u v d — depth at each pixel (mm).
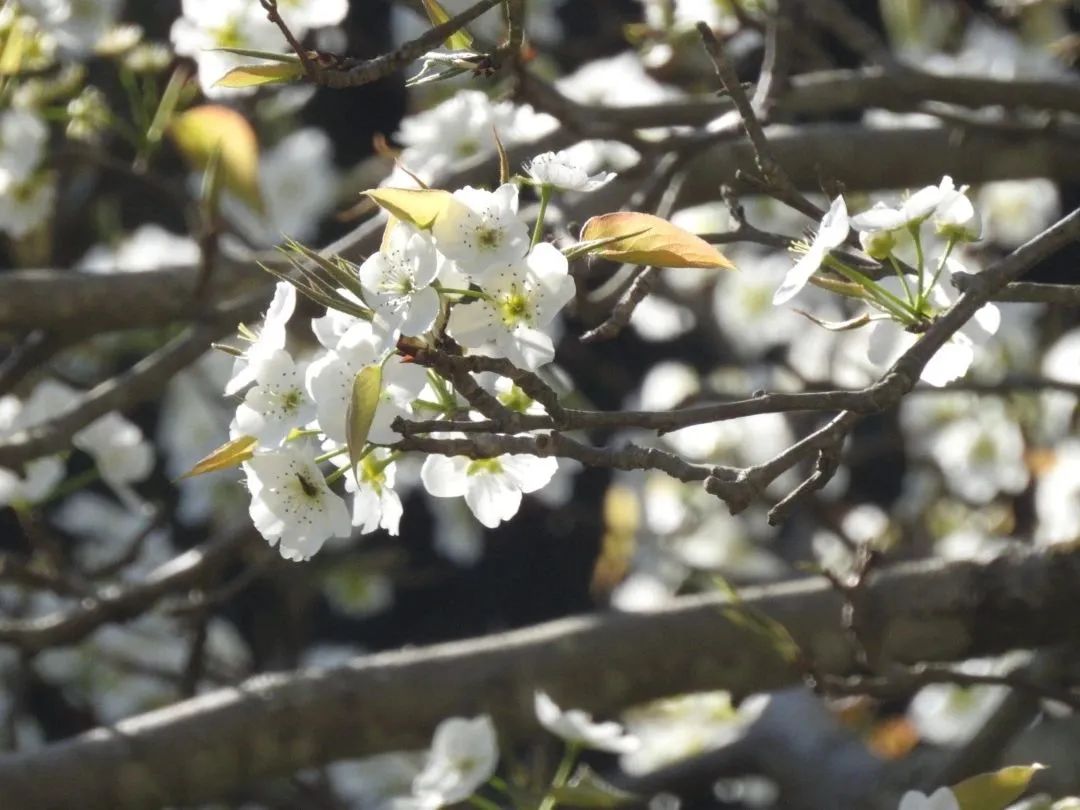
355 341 1556
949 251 1619
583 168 1603
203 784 2148
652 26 2412
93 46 2209
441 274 1563
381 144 1938
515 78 1963
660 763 3283
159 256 3191
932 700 3174
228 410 3514
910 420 3348
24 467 2273
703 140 1945
